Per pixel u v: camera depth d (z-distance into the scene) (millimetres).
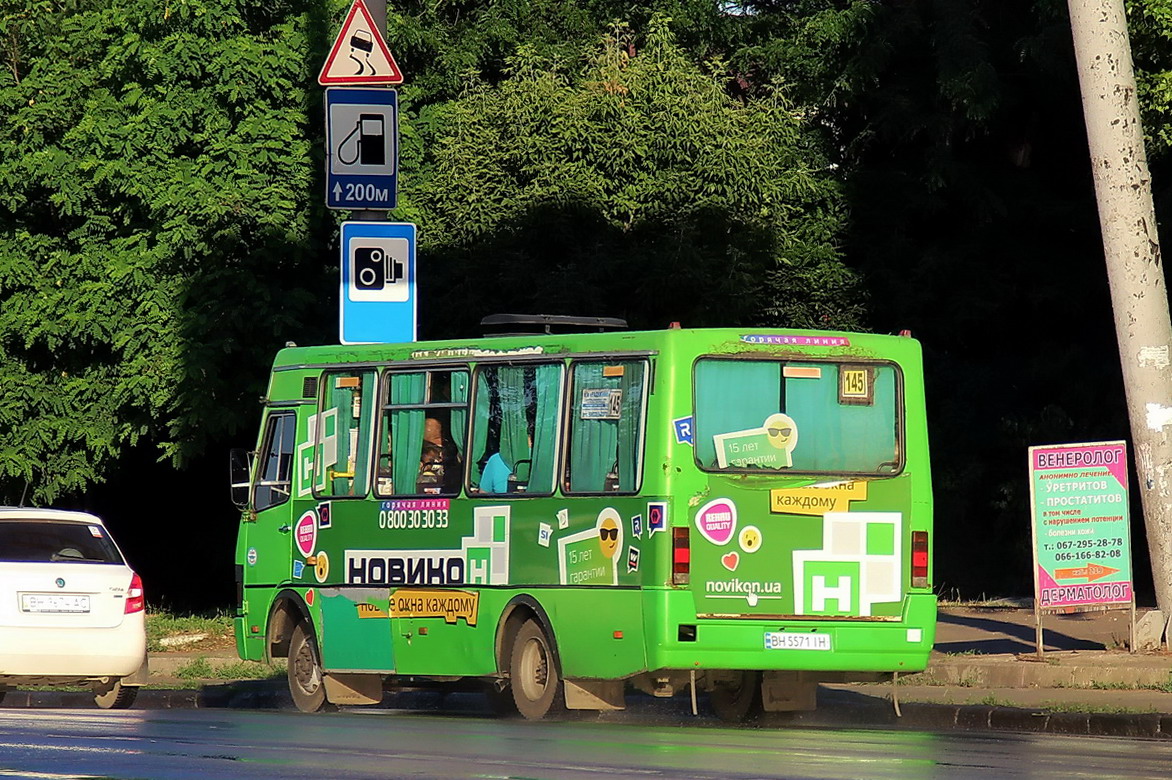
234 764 40781
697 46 119562
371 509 61875
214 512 134500
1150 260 66250
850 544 54656
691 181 95812
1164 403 65812
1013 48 110312
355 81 73562
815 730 53219
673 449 53344
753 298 97000
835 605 54375
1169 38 80625
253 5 93812
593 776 37906
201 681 76312
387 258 73250
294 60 92688
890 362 55906
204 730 50969
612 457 54875
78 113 96250
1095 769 40094
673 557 52906
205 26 91938
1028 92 116750
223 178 91625
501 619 57312
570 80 103062
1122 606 65250
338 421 63781
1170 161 97312
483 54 112375
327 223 94688
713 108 97188
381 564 61406
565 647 55375
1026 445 113875
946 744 46938
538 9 117125
